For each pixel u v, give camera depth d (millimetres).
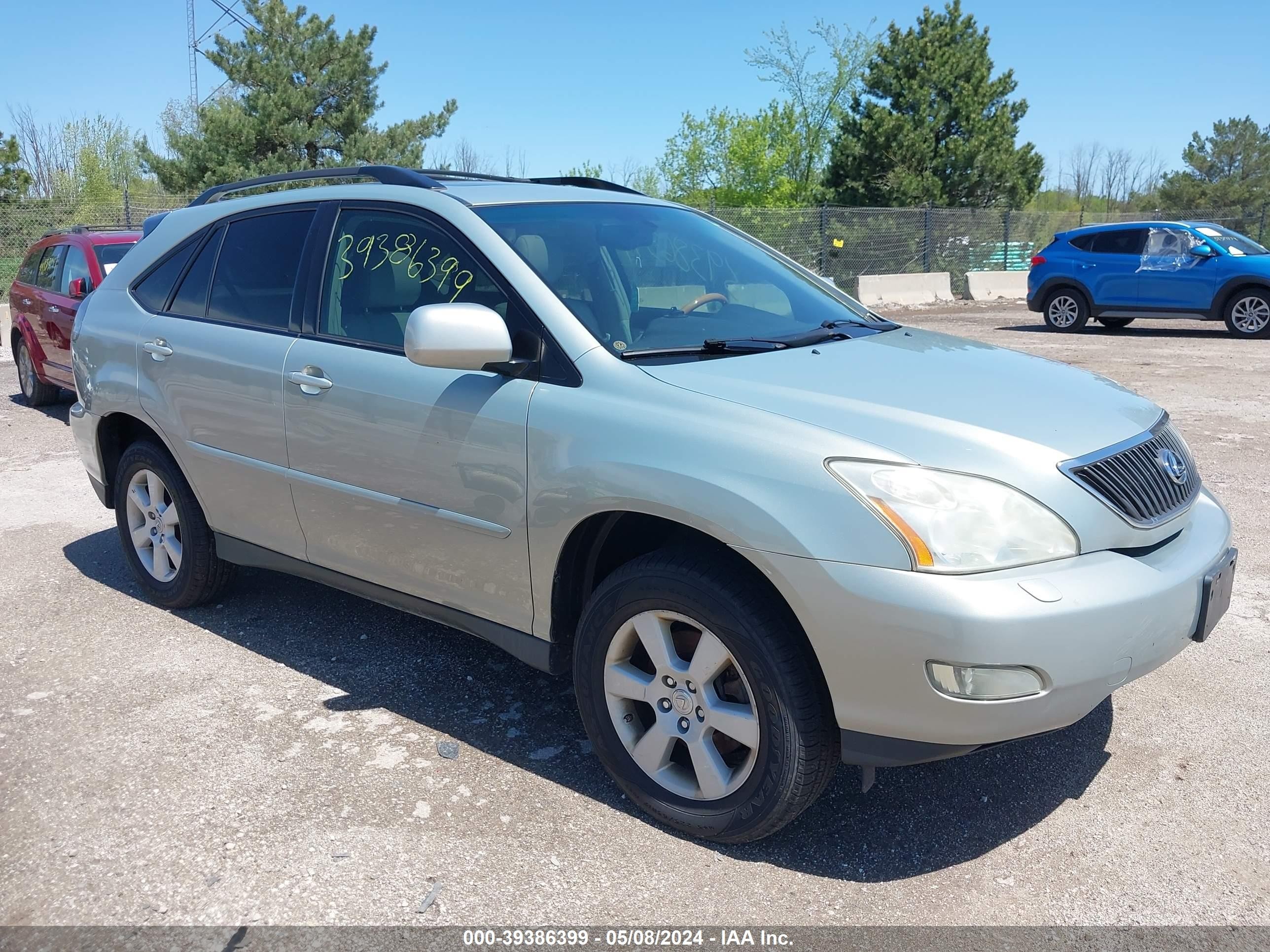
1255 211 31016
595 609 3006
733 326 3459
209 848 2879
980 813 3062
